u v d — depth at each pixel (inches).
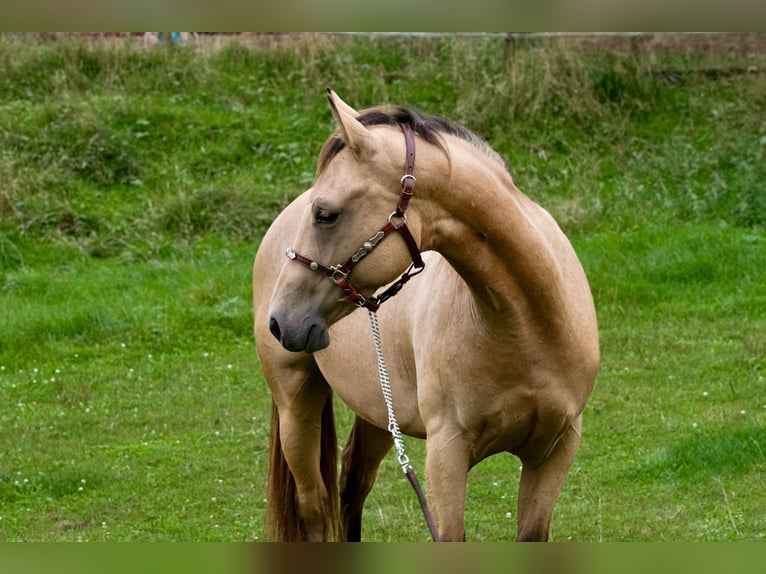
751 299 558.3
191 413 463.8
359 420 316.2
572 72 799.1
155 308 582.6
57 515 363.3
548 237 232.8
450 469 234.2
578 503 350.6
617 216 682.8
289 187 740.0
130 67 853.2
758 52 828.6
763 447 375.2
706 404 434.3
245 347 546.6
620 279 592.7
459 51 834.8
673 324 538.6
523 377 224.8
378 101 808.3
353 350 270.1
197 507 366.6
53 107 793.6
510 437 235.1
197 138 789.9
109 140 774.5
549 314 220.7
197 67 852.0
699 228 653.3
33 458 416.8
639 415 428.1
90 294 621.6
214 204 719.1
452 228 212.8
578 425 242.2
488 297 217.9
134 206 731.4
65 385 498.9
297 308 210.2
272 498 308.5
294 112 817.5
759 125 746.8
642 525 327.9
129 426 452.1
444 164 210.8
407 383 257.1
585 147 757.9
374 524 347.9
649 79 802.2
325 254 209.0
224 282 622.5
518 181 727.1
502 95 788.6
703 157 729.0
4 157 751.7
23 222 705.0
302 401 299.3
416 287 250.2
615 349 507.8
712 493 350.6
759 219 666.2
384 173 207.5
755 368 471.8
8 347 546.6
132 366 526.6
